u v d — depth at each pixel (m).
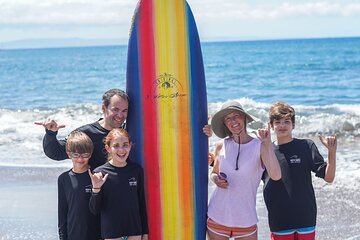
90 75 38.75
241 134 4.35
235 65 44.16
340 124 12.90
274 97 22.59
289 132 4.44
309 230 4.38
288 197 4.36
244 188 4.31
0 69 51.34
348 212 6.43
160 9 4.75
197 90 4.75
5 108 19.38
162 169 4.75
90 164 4.38
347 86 25.03
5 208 6.75
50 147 4.43
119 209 4.14
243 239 4.35
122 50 118.25
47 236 5.84
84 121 14.63
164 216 4.75
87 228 4.23
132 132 4.77
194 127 4.75
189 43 4.75
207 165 4.75
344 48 77.62
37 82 33.72
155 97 4.75
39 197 7.18
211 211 4.46
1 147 10.77
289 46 99.19
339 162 8.90
